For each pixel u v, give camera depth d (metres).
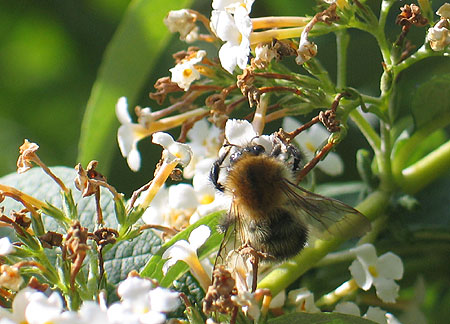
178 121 0.36
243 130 0.34
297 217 0.35
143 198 0.34
